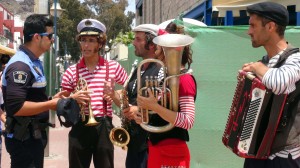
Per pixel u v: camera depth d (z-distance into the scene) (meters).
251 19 3.19
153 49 3.81
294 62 2.97
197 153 5.66
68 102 3.93
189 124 3.32
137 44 3.86
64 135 11.35
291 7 7.47
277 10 3.09
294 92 3.00
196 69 5.62
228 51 5.61
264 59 3.32
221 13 6.97
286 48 3.11
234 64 5.59
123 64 13.32
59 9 15.55
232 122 3.21
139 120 3.42
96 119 4.52
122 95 3.82
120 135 3.95
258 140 3.05
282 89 2.90
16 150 3.87
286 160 3.05
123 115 3.94
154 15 20.64
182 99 3.39
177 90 3.26
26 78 3.71
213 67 5.61
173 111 3.29
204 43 5.62
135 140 3.95
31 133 3.85
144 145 3.91
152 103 3.26
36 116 3.89
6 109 3.85
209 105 5.64
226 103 5.62
